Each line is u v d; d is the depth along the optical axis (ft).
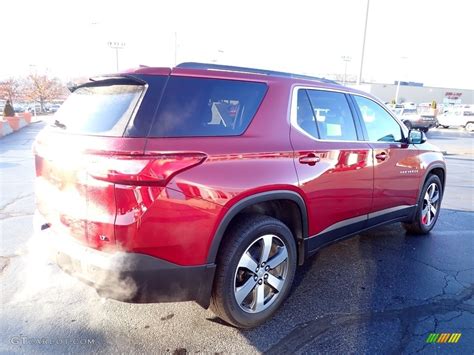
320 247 10.82
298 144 9.62
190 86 8.05
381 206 12.91
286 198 9.17
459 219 18.92
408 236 15.97
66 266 7.91
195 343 8.45
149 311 9.66
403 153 13.57
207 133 7.99
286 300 10.39
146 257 7.14
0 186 23.66
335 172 10.61
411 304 10.30
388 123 13.56
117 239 7.04
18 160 34.94
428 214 16.06
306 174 9.64
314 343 8.54
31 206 19.04
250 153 8.45
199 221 7.57
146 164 6.90
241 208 8.21
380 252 14.06
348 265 12.81
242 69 9.54
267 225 8.84
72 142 7.83
